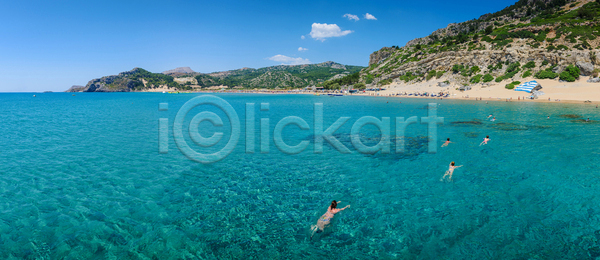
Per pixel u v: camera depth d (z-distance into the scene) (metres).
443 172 17.05
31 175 16.69
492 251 9.41
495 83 91.31
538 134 27.55
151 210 12.40
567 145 22.80
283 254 9.52
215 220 11.62
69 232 10.61
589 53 80.88
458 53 116.06
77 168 18.06
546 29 105.75
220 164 19.16
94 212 12.16
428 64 126.81
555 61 85.31
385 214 12.03
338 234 10.64
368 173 17.12
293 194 14.13
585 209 12.02
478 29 166.25
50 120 42.66
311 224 11.34
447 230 10.70
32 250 9.54
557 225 10.87
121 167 18.36
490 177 15.98
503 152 21.09
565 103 58.16
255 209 12.56
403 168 17.95
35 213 12.00
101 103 91.75
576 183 14.76
